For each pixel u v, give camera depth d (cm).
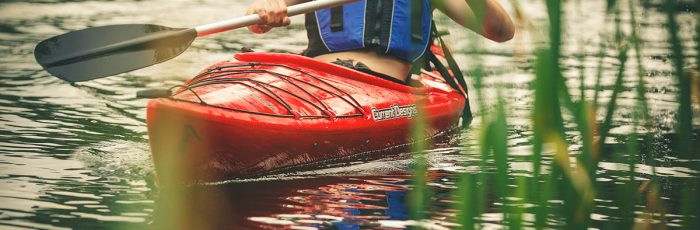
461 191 254
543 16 230
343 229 529
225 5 2411
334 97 853
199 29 812
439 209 581
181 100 687
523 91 1217
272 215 571
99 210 573
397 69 955
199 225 540
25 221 537
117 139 862
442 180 702
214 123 698
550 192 280
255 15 834
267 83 818
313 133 786
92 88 1185
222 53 1537
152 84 1211
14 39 1689
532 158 253
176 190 311
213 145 703
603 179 678
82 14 2136
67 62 794
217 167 714
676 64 256
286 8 843
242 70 853
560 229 495
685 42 256
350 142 834
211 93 754
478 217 260
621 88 262
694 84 256
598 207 584
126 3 2406
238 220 555
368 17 939
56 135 870
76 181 666
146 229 517
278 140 753
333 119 816
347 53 952
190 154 691
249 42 1716
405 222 548
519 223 271
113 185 656
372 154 855
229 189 672
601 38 263
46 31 1816
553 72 231
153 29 811
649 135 318
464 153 851
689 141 264
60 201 596
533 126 242
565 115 972
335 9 952
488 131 239
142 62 793
